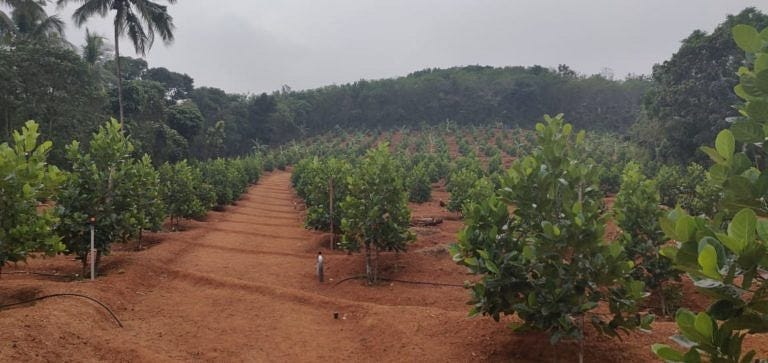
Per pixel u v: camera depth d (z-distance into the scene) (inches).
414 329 266.8
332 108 2965.1
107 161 385.4
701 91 934.4
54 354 206.4
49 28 992.9
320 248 554.6
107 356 219.1
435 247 487.2
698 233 87.5
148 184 512.1
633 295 189.5
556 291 195.2
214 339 263.9
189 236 598.5
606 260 192.9
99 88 1059.3
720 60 936.9
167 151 1223.5
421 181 875.4
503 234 217.3
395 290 383.6
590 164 216.4
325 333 278.7
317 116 2960.1
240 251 539.8
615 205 321.7
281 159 2176.4
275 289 351.3
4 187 243.4
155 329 270.4
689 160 964.6
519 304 201.9
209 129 1910.7
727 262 83.8
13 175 243.8
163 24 822.5
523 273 207.3
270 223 772.6
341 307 316.8
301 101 2930.6
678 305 324.5
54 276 387.9
